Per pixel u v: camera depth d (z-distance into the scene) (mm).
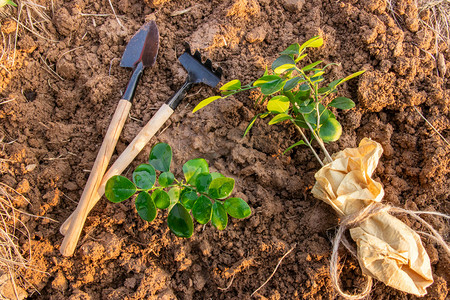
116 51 415
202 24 422
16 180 378
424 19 446
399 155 405
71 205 386
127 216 377
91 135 402
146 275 367
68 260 368
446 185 394
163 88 406
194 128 393
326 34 415
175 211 320
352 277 378
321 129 362
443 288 369
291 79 341
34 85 405
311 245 371
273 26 425
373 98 396
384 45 408
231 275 367
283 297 368
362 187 351
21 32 407
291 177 391
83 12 423
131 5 432
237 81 341
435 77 411
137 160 387
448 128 401
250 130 396
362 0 424
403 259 334
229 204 323
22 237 371
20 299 360
